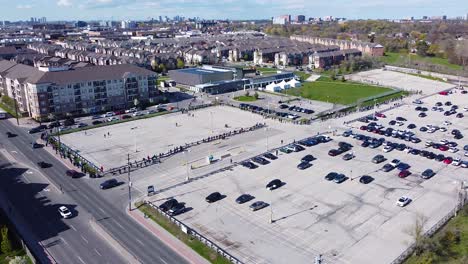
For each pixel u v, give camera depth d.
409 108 175.38
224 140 134.88
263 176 104.25
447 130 142.88
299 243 73.62
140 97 188.25
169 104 189.88
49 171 110.50
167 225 80.31
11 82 181.88
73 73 171.00
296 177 103.06
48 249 72.81
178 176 105.50
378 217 82.25
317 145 127.88
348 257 69.00
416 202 88.50
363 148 124.38
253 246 72.94
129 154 122.06
